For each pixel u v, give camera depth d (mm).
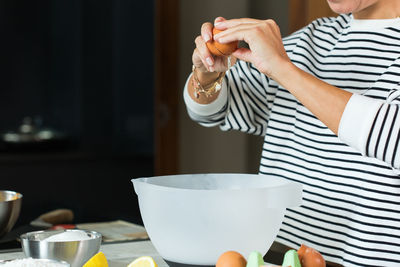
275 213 1042
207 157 4078
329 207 1441
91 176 4172
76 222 1705
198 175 1222
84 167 4145
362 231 1374
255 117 1674
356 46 1458
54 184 4031
